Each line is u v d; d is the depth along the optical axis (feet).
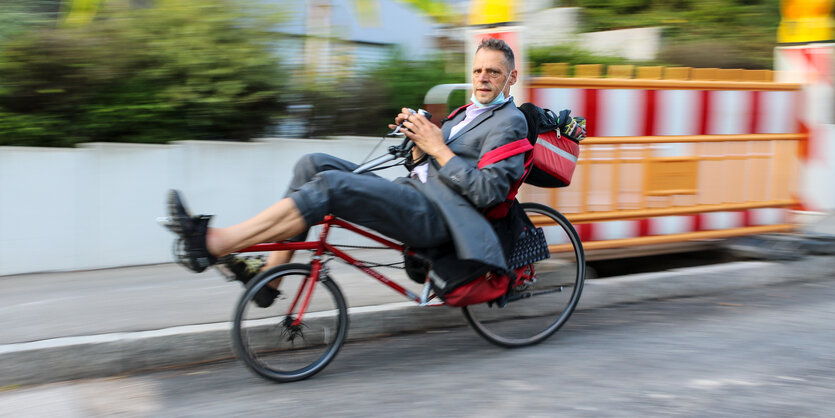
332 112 19.31
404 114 12.01
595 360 12.60
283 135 19.03
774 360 12.55
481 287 12.28
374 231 11.87
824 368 12.19
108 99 17.42
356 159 19.21
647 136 16.17
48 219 16.53
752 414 10.41
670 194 16.67
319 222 11.32
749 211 17.89
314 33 19.74
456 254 12.02
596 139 15.53
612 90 15.64
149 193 17.29
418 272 12.77
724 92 17.06
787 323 14.67
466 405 10.66
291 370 11.66
